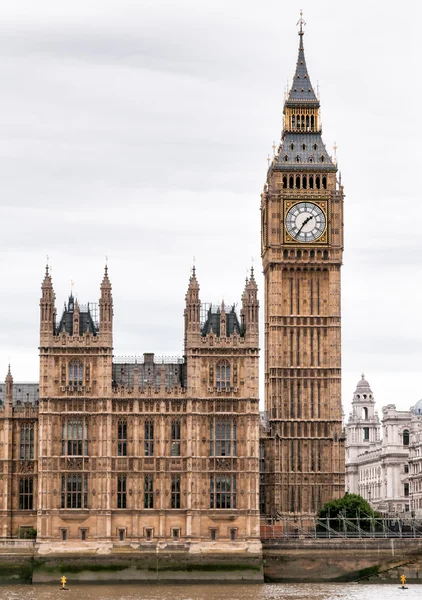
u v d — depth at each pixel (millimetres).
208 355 189750
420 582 186625
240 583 183625
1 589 173625
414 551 187750
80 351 187875
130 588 175750
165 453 187125
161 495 186000
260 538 191625
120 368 193000
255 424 188375
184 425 188125
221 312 191375
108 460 185375
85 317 190750
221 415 188500
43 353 187500
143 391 188250
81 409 186875
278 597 162875
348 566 187375
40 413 186000
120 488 186000
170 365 193875
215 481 187125
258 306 191375
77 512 184250
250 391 189125
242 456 187750
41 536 183125
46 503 184000
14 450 194000
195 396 187875
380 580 187125
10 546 182625
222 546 185375
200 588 176000
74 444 186125
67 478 185250
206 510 186125
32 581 181250
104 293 189125
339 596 164125
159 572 183250
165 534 185375
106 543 183625
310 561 187375
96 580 182375
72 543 183750
